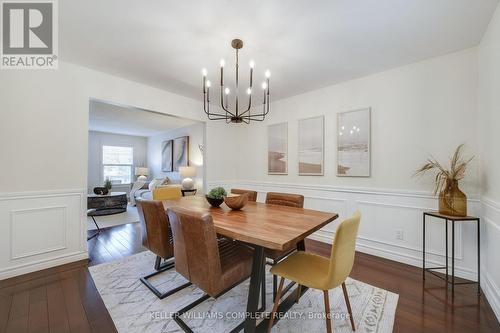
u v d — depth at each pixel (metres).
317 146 3.31
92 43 2.14
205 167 4.12
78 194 2.61
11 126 2.21
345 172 3.01
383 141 2.69
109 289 1.99
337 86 3.10
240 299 1.87
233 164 4.50
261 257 1.44
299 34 1.96
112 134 7.49
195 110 3.87
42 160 2.38
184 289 2.00
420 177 2.44
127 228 3.91
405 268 2.41
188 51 2.27
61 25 1.87
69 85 2.54
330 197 3.17
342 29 1.89
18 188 2.24
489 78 1.82
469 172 2.15
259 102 3.94
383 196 2.69
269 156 3.97
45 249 2.39
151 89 3.25
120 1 1.59
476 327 1.52
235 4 1.61
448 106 2.28
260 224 1.59
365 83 2.84
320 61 2.46
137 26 1.88
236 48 2.14
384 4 1.60
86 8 1.67
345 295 1.49
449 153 2.26
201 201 2.59
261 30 1.91
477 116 2.12
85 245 2.64
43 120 2.39
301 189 3.51
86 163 2.67
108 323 1.56
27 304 1.76
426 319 1.60
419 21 1.78
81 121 2.63
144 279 2.13
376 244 2.75
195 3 1.60
